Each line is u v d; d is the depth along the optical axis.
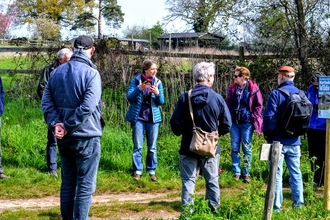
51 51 11.11
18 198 6.59
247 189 5.07
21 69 11.16
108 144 8.92
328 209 5.43
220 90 10.54
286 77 5.79
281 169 5.59
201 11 13.49
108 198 6.88
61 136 4.29
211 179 5.01
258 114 7.60
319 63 10.83
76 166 4.63
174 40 14.70
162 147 9.11
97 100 4.33
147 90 7.57
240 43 12.71
